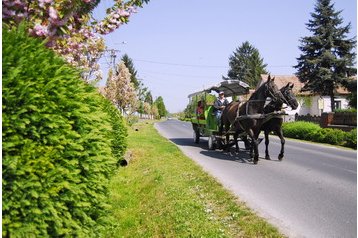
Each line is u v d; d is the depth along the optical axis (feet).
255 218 22.22
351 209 24.95
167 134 100.89
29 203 11.30
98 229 15.30
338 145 71.20
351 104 153.28
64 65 14.30
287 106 41.91
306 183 33.14
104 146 15.48
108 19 19.35
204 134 63.26
